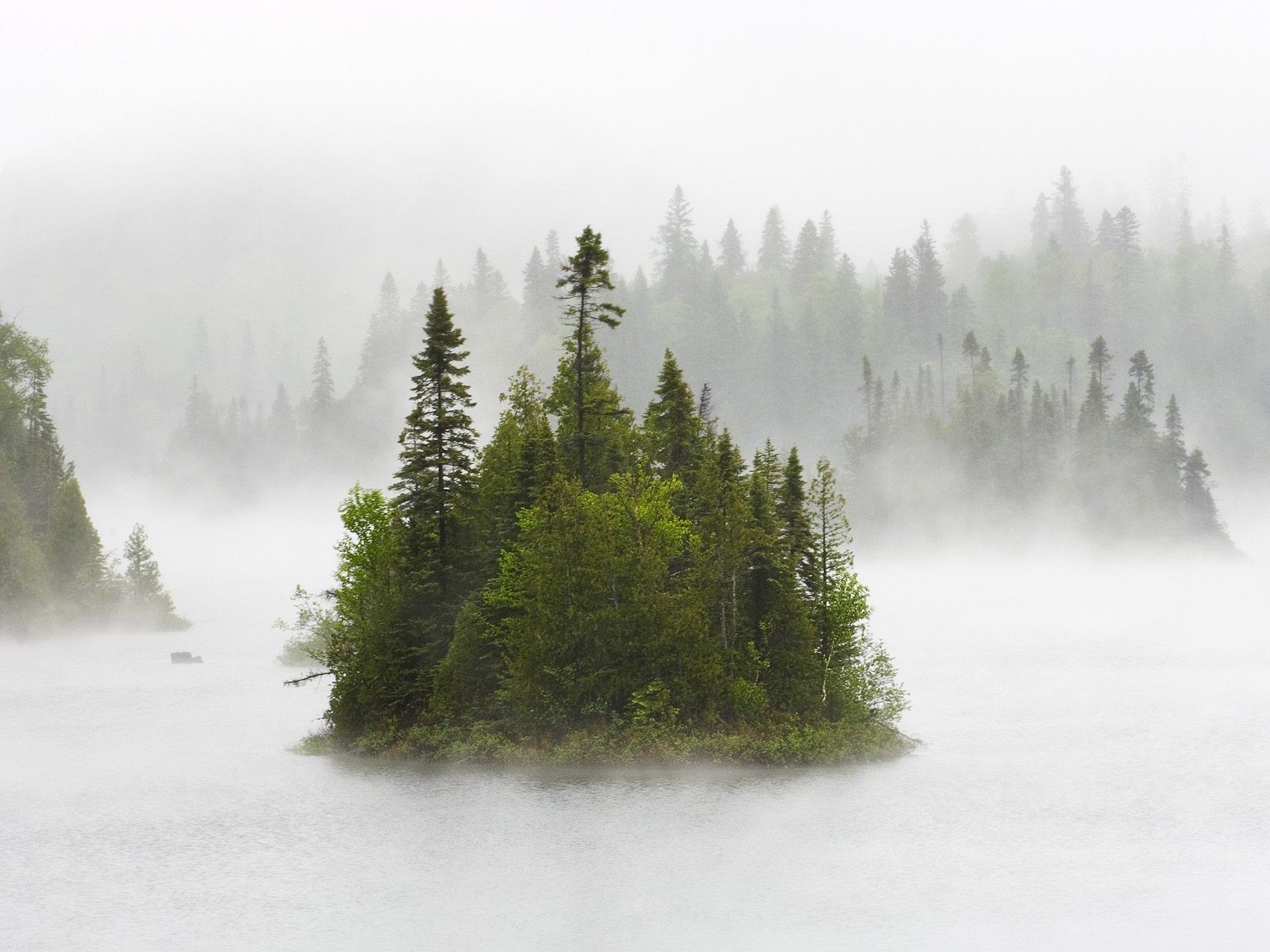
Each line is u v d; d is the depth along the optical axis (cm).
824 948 4012
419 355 7369
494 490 7475
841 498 7212
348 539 7869
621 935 4134
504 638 6962
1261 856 5000
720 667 6706
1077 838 5272
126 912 4412
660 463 8231
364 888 4659
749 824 5484
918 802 5881
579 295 8075
